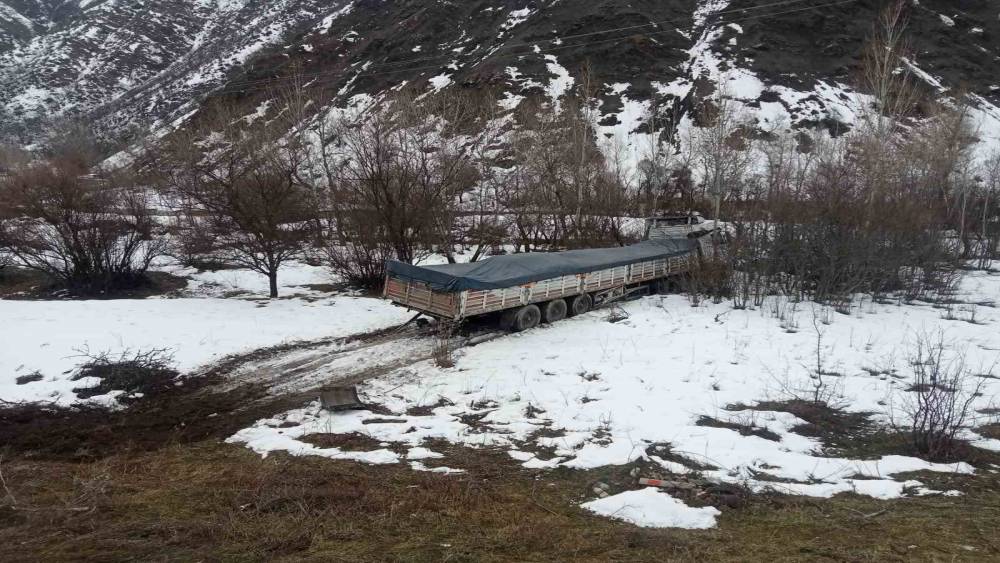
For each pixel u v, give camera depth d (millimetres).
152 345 11594
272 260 17031
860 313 14102
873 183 17406
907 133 32125
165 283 19000
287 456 7082
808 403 8578
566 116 38625
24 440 7770
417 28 81312
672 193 34062
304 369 10859
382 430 7852
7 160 33094
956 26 67312
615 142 47875
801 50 61531
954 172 28609
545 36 68312
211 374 10609
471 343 12242
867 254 15141
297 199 18422
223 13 155875
